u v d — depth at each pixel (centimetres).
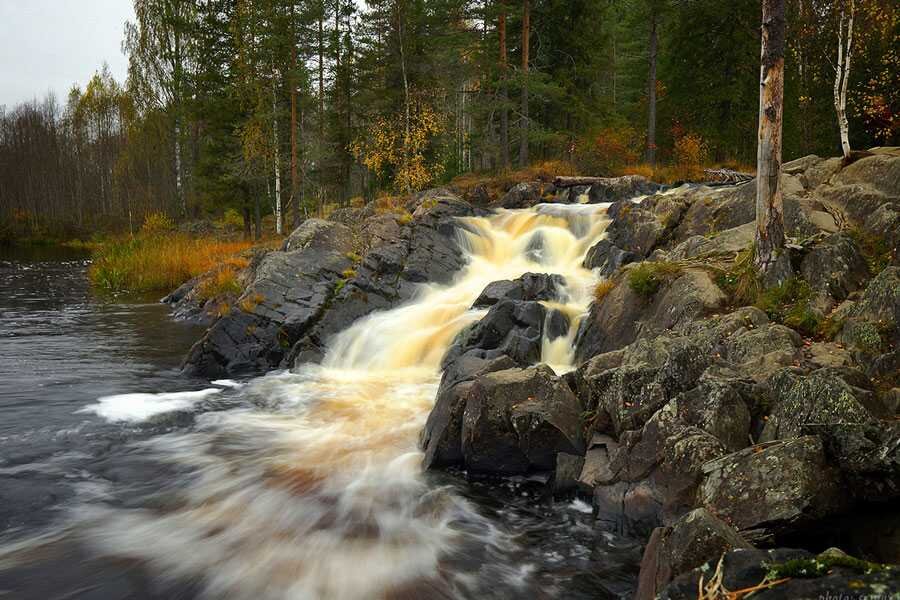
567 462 687
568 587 527
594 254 1573
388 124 2973
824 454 509
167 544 595
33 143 7094
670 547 428
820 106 2538
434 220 1975
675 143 3058
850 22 1603
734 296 913
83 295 2416
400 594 517
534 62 3106
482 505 684
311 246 1745
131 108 5578
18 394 1089
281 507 677
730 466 515
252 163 3078
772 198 905
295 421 963
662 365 699
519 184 2358
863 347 684
